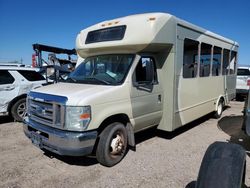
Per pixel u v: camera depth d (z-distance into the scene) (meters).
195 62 6.42
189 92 6.19
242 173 2.09
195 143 5.79
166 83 5.46
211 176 2.06
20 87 7.52
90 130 4.00
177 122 5.74
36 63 10.50
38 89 4.70
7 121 7.80
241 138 6.21
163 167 4.45
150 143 5.73
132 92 4.73
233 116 8.92
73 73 5.55
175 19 5.30
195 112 6.68
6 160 4.72
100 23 5.54
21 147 5.43
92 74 5.20
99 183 3.87
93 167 4.45
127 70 4.72
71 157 4.88
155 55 5.39
